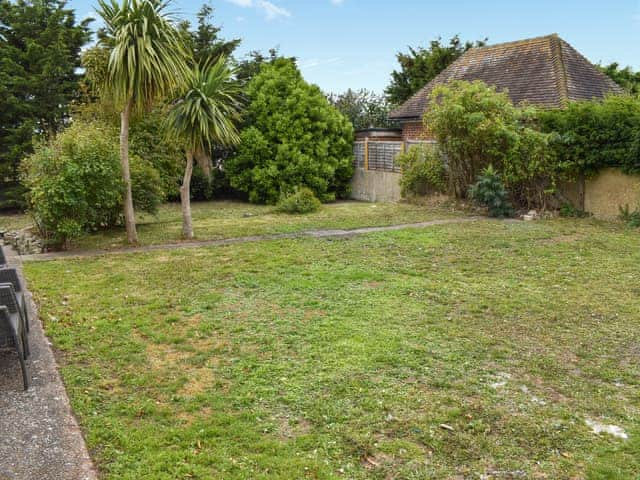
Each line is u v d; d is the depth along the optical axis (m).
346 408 4.35
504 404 4.46
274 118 21.34
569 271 8.91
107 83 11.09
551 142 14.66
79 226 11.27
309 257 10.10
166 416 4.20
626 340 5.91
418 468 3.57
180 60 11.10
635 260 9.66
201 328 6.28
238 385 4.78
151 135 17.77
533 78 18.00
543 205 15.26
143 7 10.52
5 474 3.41
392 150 21.02
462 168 16.98
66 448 3.72
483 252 10.41
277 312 6.88
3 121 20.08
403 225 13.88
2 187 20.47
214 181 22.89
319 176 21.78
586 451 3.79
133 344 5.79
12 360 5.29
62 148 11.43
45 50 20.30
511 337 5.99
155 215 15.47
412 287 7.98
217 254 10.61
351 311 6.88
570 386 4.81
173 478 3.40
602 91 17.52
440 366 5.19
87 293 7.87
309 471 3.51
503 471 3.56
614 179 14.16
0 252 7.31
